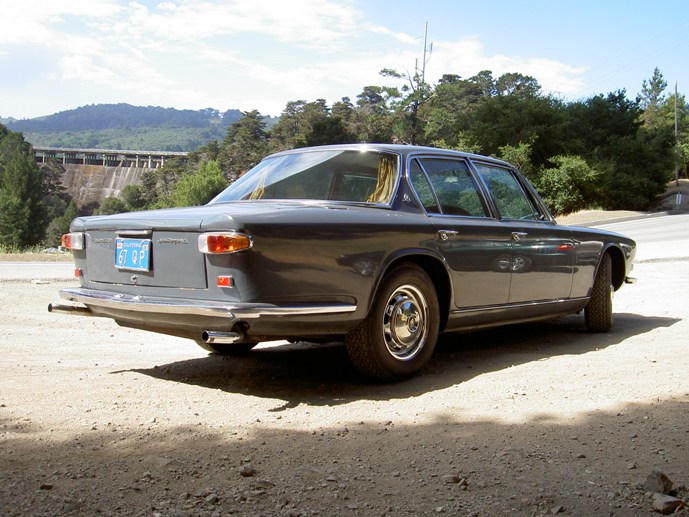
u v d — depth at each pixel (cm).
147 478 254
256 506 230
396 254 405
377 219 402
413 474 264
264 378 436
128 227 396
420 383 423
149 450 288
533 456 286
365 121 9450
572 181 4438
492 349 538
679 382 413
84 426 321
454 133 5272
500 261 484
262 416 346
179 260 373
